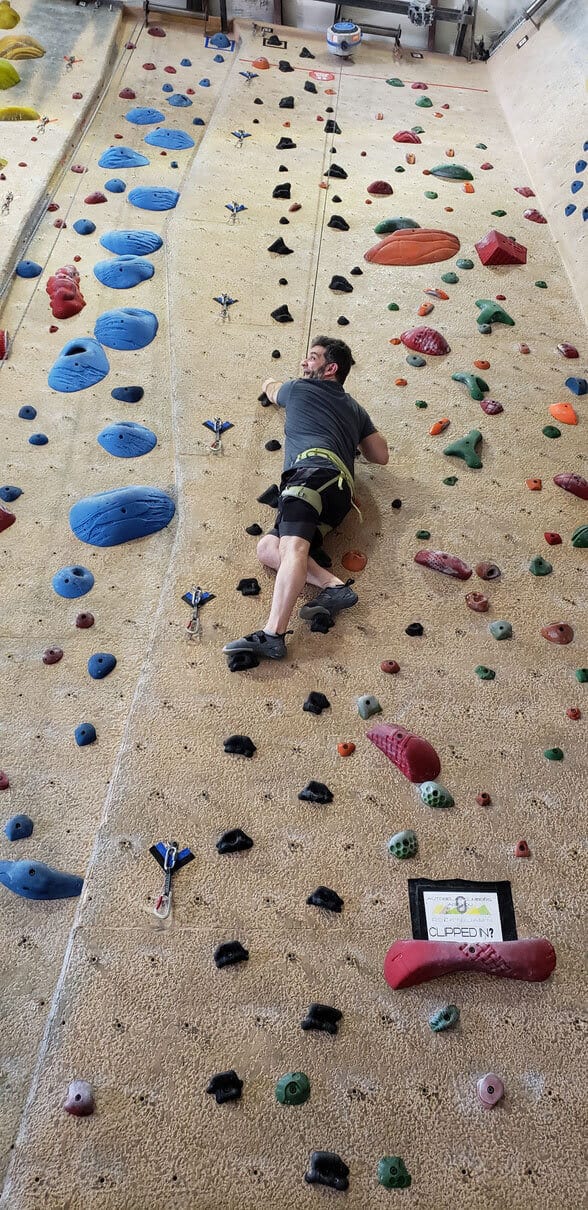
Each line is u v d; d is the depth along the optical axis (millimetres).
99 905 2141
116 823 2268
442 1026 1992
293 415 2900
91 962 2057
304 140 4707
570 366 3613
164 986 2031
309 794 2326
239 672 2578
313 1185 1806
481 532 2996
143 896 2156
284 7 5598
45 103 4594
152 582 2811
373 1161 1838
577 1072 1964
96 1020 1979
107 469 3117
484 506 3076
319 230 4129
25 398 3311
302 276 3895
